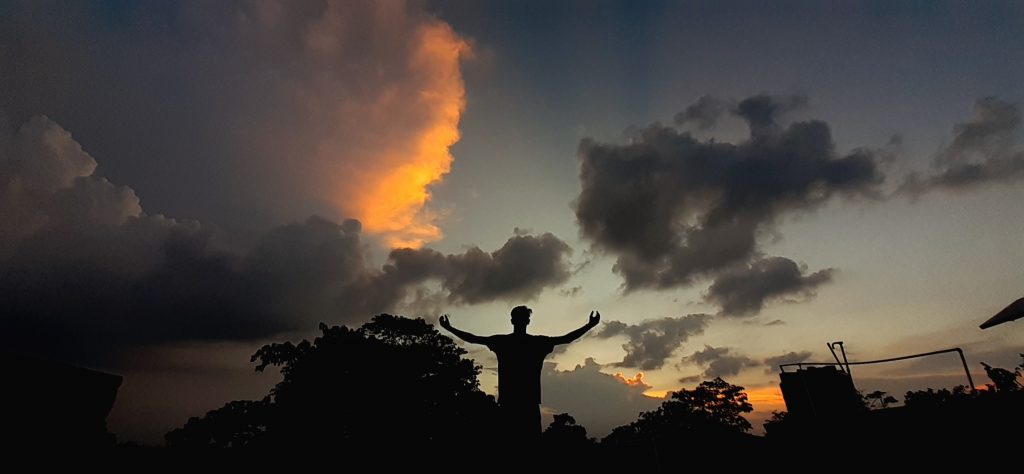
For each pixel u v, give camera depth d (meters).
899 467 12.69
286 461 29.61
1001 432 11.78
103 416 13.08
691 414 51.22
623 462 24.67
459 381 36.22
